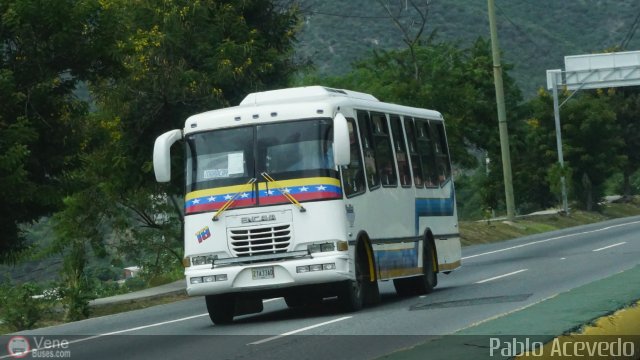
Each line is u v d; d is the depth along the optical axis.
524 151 147.88
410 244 45.00
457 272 58.72
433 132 50.78
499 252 75.94
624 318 20.84
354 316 37.38
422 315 35.53
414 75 114.50
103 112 65.94
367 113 42.47
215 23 67.62
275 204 38.28
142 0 66.00
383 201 42.44
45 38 50.72
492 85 130.38
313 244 37.97
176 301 56.44
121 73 53.75
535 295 39.47
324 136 38.75
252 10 70.44
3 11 49.81
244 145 39.09
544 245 79.50
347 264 38.06
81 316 50.38
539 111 147.75
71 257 79.00
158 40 64.81
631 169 166.00
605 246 70.31
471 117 124.88
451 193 52.16
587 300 27.78
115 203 80.25
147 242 85.44
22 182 47.56
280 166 38.59
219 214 38.59
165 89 64.38
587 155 143.62
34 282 53.25
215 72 65.62
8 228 50.75
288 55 72.62
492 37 106.38
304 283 37.78
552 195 148.62
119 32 52.62
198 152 39.47
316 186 38.16
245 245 38.31
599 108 145.12
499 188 148.50
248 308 42.00
